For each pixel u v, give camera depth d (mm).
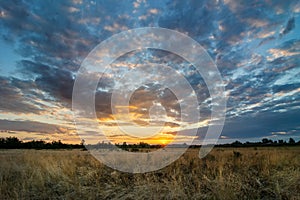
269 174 5469
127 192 4699
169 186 4555
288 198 4066
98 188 4777
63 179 5410
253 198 4145
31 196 4453
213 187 4492
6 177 5500
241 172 5836
